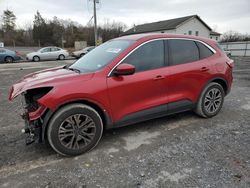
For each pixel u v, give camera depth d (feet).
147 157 10.44
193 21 134.51
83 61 13.16
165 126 13.92
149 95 12.17
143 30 153.89
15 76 35.83
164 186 8.50
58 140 10.09
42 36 202.69
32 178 9.01
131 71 10.83
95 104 10.71
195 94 14.06
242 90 24.00
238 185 8.48
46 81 10.10
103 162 10.09
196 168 9.56
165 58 12.76
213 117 15.44
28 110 10.41
